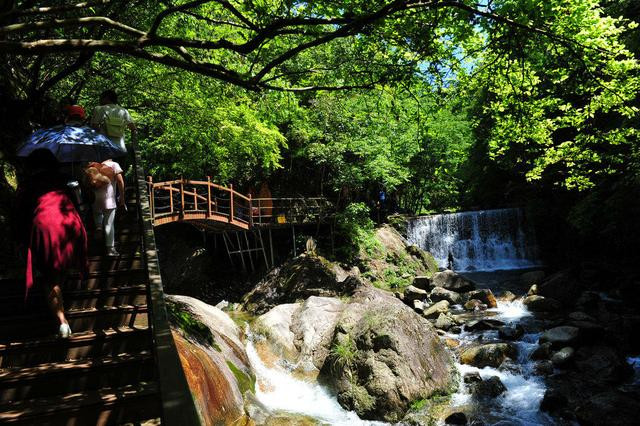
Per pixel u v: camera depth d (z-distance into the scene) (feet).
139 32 13.65
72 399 10.40
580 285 47.98
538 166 32.55
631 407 22.27
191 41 13.83
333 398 25.35
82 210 17.42
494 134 27.48
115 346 12.72
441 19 17.48
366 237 65.87
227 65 26.16
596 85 21.17
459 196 108.68
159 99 32.63
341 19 13.87
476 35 20.03
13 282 14.29
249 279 63.98
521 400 25.55
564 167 65.51
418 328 28.73
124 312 13.96
